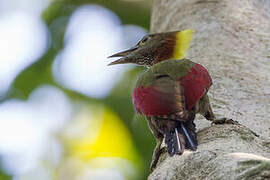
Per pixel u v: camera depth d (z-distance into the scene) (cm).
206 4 1340
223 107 1012
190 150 801
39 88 1816
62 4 1930
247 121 970
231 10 1303
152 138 1636
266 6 1347
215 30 1247
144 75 938
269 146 866
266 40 1221
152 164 945
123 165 1639
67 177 1703
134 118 1689
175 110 843
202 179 759
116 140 1686
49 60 1855
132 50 1214
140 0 1944
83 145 1717
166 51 1136
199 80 888
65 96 1805
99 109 1742
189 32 1128
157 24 1458
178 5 1398
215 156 775
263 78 1101
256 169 704
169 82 880
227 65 1135
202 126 965
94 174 1680
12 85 1812
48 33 1894
